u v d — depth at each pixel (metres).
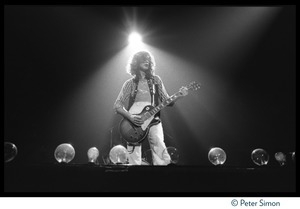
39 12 5.40
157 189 2.68
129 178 2.68
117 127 5.67
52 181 2.65
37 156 5.44
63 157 4.25
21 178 2.64
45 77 5.61
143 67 4.45
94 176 2.67
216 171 2.71
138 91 4.36
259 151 4.43
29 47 5.54
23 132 5.48
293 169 2.75
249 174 2.72
